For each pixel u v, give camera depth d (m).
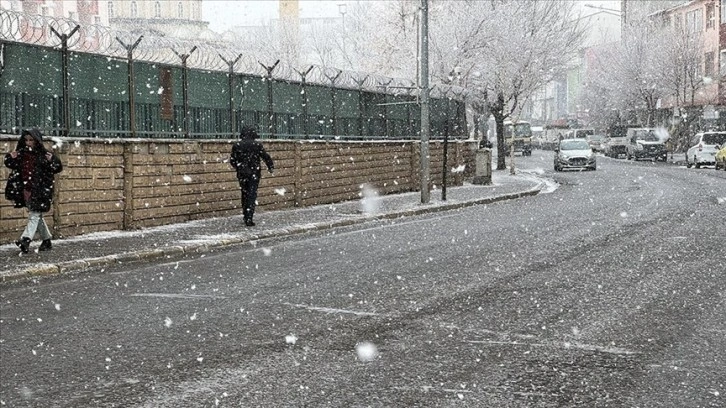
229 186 19.61
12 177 12.66
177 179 17.80
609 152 67.94
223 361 6.52
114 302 9.10
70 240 14.48
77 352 6.87
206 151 18.75
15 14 13.88
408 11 45.41
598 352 6.72
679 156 62.69
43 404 5.48
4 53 13.59
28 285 10.35
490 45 42.78
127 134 16.45
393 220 19.61
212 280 10.61
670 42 62.06
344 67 61.81
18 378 6.11
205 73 18.98
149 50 17.28
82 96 15.30
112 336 7.44
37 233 14.07
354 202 24.44
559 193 28.44
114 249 13.23
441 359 6.53
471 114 52.09
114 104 16.11
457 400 5.49
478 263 11.80
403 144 28.88
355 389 5.74
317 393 5.66
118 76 16.22
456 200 24.31
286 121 22.41
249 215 17.31
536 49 43.62
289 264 12.03
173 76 17.84
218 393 5.67
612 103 71.81
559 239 14.60
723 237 14.54
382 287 9.88
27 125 14.11
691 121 60.09
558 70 45.38
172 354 6.76
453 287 9.81
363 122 26.69
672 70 62.09
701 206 21.20
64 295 9.59
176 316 8.30
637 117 69.69
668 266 11.25
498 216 19.88
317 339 7.23
